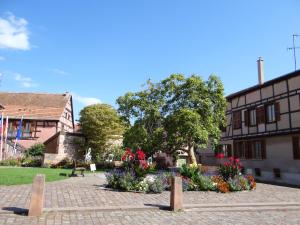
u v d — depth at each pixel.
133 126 28.66
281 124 24.22
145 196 13.74
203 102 26.00
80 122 37.09
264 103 26.38
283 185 21.44
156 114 27.48
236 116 30.48
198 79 26.83
